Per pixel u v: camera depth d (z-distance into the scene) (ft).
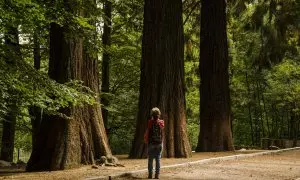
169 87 62.75
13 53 35.88
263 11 93.35
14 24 36.14
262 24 94.68
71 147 46.75
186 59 102.94
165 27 63.93
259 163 55.16
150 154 38.86
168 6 64.34
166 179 38.81
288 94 124.16
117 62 96.63
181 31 65.31
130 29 91.56
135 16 88.12
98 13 43.96
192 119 138.31
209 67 80.59
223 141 78.43
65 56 47.52
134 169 44.96
